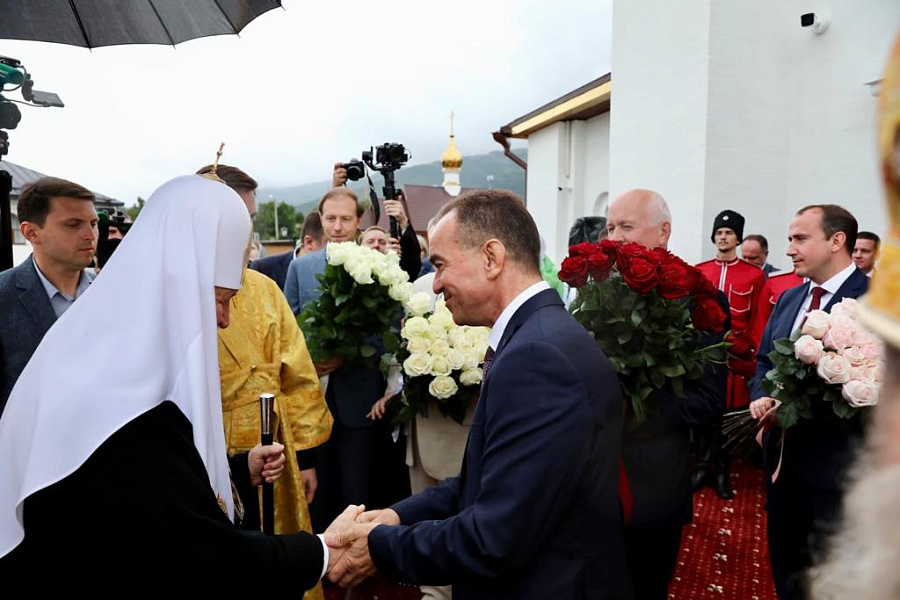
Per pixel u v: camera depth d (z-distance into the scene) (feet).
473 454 4.70
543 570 4.22
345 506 9.86
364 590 10.52
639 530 6.39
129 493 3.88
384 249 13.43
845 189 19.13
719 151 20.58
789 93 20.86
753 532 13.11
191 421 4.36
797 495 7.92
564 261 6.59
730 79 20.49
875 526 1.53
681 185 21.62
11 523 4.04
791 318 9.75
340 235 11.99
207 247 4.71
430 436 8.57
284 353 7.92
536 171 41.93
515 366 4.25
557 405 4.07
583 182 38.01
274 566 4.47
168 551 3.92
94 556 3.84
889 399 1.54
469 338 8.07
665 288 6.23
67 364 4.15
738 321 16.20
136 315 4.32
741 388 15.16
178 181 4.82
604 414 4.24
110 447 3.96
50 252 8.55
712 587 10.90
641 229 8.98
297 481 7.77
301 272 11.59
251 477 6.48
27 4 5.49
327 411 8.30
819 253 9.21
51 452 3.85
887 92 1.44
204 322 4.66
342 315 8.97
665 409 6.54
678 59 21.62
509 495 4.07
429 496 5.74
